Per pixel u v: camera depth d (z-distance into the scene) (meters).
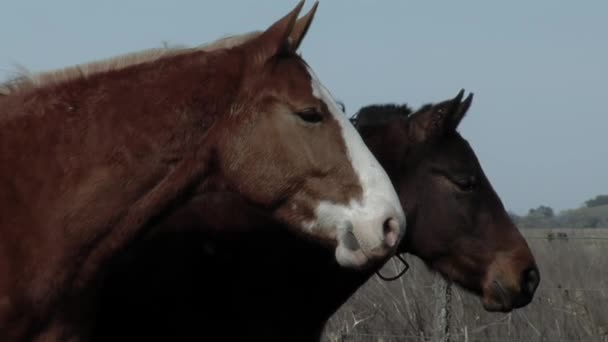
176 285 8.27
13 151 6.17
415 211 9.30
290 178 6.31
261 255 8.52
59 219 6.10
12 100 6.34
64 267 6.12
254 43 6.49
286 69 6.38
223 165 6.38
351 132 6.39
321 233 6.36
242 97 6.36
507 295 9.21
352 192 6.29
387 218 6.23
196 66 6.42
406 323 13.57
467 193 9.30
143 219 6.29
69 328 6.29
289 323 8.74
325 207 6.31
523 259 9.28
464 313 13.47
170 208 6.41
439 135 9.37
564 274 15.07
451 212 9.27
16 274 6.01
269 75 6.35
